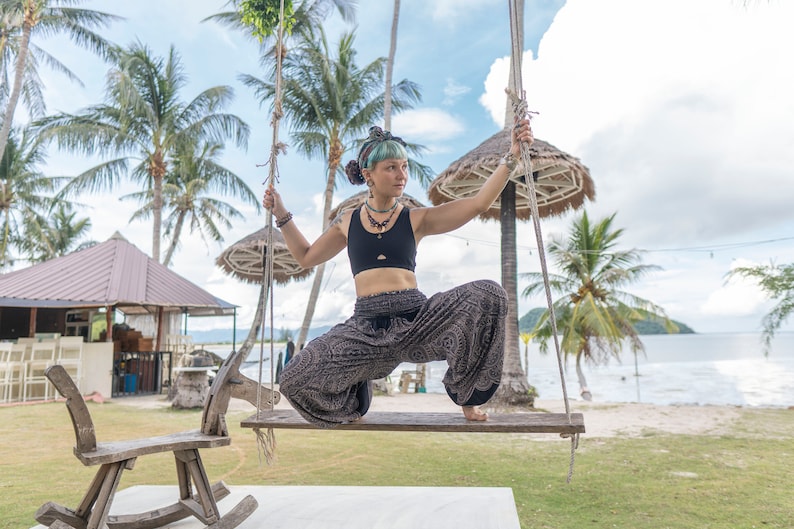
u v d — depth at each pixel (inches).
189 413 405.1
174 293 564.4
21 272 526.0
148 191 1020.5
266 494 144.7
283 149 121.6
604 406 490.3
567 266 904.9
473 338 92.8
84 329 605.3
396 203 106.8
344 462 239.0
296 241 117.7
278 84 124.6
